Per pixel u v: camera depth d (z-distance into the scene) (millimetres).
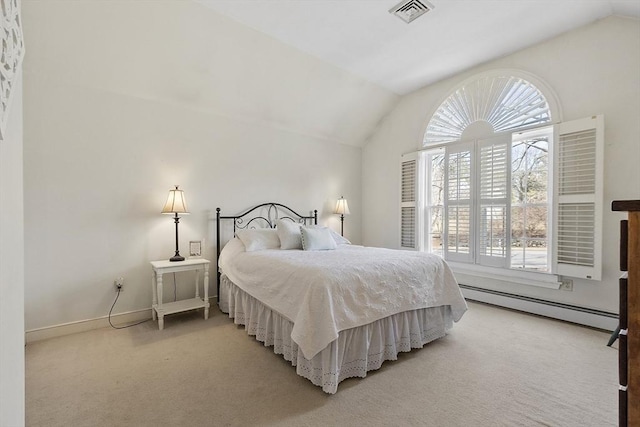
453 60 3434
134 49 2660
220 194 3533
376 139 4836
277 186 4047
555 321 2922
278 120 3951
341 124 4469
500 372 1998
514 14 2646
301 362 1922
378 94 4207
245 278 2615
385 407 1652
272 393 1777
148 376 1942
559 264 2885
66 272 2611
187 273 3283
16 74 834
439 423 1523
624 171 2592
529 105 3166
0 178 648
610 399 1705
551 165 3035
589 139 2717
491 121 3449
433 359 2193
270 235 3320
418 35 2953
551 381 1887
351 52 3256
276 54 3166
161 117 3117
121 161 2883
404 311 2252
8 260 735
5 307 686
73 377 1920
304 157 4336
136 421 1529
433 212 4148
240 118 3680
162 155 3121
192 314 3168
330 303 1820
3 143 676
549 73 3012
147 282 3027
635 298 693
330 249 3191
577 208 2785
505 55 3322
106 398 1709
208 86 3205
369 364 2049
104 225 2795
